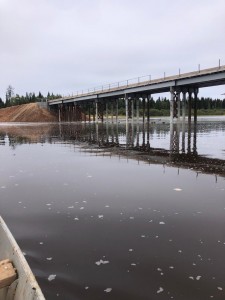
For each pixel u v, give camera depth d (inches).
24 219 304.5
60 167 585.3
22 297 143.6
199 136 1305.4
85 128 2100.1
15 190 414.6
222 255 230.7
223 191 403.5
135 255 231.3
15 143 1084.5
